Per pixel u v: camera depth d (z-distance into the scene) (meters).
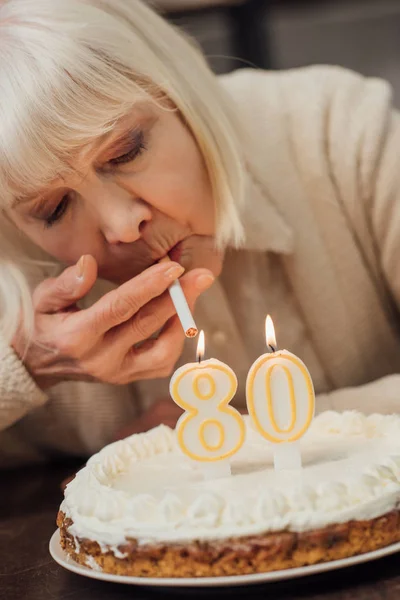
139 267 1.25
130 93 1.09
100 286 1.51
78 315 1.23
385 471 0.85
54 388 1.61
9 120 1.06
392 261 1.57
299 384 0.92
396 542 0.81
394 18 2.73
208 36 2.68
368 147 1.54
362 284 1.59
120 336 1.23
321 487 0.81
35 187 1.11
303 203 1.58
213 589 0.79
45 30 1.08
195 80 1.30
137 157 1.13
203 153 1.23
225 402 0.93
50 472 1.55
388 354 1.66
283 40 2.76
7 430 1.63
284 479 0.88
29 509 1.27
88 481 0.94
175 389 0.92
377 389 1.36
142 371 1.28
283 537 0.78
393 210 1.54
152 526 0.81
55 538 0.99
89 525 0.85
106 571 0.83
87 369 1.28
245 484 0.88
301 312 1.60
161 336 1.27
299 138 1.59
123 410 1.64
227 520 0.80
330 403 1.36
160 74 1.17
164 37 1.32
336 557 0.78
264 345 1.60
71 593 0.87
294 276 1.57
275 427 0.92
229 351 1.57
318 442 1.04
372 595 0.75
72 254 1.24
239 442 0.92
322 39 2.77
